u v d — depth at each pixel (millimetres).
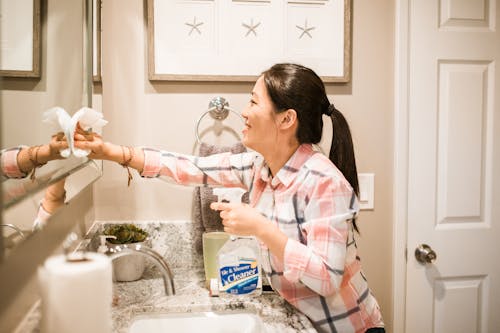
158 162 1185
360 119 1548
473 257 1621
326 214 967
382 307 1606
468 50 1577
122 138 1418
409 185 1574
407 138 1560
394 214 1567
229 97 1458
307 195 1004
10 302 714
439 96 1576
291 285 1082
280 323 1041
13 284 727
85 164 1068
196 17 1413
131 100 1415
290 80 1024
